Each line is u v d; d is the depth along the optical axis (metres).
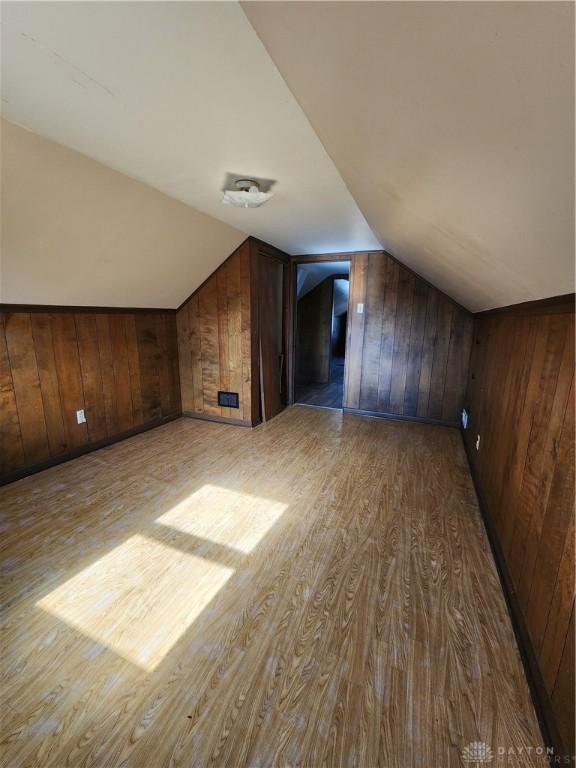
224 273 3.46
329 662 1.25
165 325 3.68
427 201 1.26
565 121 0.50
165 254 2.82
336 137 1.21
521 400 1.66
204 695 1.14
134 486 2.45
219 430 3.61
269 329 3.88
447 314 3.62
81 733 1.03
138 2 0.80
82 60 1.01
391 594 1.55
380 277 3.81
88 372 2.94
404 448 3.16
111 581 1.60
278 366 4.18
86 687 1.16
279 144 1.51
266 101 1.19
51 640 1.31
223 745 1.02
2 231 1.84
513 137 0.62
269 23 0.74
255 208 2.42
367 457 2.97
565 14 0.36
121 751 1.00
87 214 2.05
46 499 2.26
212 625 1.39
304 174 1.83
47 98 1.21
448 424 3.79
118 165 1.77
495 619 1.43
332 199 2.19
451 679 1.20
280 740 1.03
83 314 2.85
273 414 4.11
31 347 2.51
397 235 2.36
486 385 2.58
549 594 1.12
